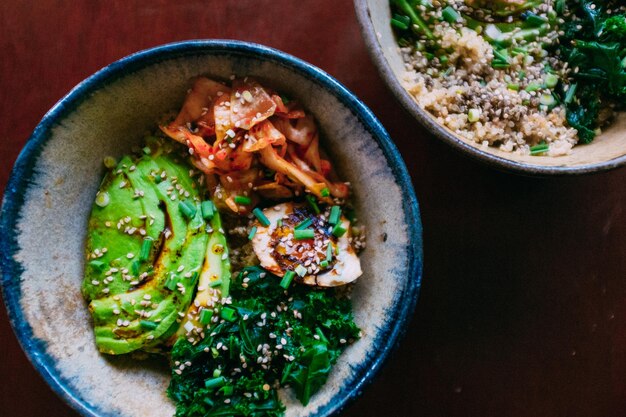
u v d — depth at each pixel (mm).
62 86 393
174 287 349
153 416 346
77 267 357
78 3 393
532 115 363
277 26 398
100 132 355
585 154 354
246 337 346
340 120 354
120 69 339
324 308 352
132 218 355
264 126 354
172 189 359
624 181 401
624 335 403
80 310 354
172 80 354
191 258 352
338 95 345
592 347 404
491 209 402
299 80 351
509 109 360
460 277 401
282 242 355
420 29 367
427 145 400
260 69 351
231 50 342
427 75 367
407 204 341
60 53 393
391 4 368
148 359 361
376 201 357
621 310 404
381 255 356
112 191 358
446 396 400
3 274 333
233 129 351
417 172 401
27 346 334
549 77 370
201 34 396
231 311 348
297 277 352
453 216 401
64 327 347
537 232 402
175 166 363
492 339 402
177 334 351
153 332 348
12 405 390
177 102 365
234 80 358
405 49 369
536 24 372
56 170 347
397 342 340
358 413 398
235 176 359
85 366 346
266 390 344
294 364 345
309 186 358
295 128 363
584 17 373
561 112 368
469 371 401
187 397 345
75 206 356
